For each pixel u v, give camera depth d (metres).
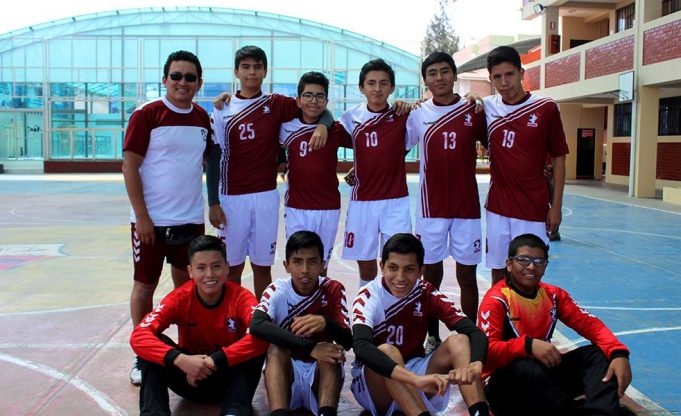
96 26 26.47
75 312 5.12
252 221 4.41
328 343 3.14
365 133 4.32
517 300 3.36
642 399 3.38
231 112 4.32
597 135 21.73
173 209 3.88
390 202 4.35
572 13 19.83
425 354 3.82
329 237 4.43
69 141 27.08
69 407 3.32
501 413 3.25
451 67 4.25
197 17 26.38
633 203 13.70
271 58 26.67
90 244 8.52
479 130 4.32
